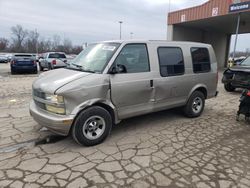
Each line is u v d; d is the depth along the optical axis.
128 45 4.46
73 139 4.33
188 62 5.47
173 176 3.22
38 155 3.74
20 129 4.84
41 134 4.59
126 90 4.34
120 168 3.39
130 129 5.00
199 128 5.16
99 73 4.08
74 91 3.73
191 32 24.17
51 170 3.30
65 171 3.28
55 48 76.12
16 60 16.64
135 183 3.04
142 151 3.96
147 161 3.62
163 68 4.95
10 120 5.42
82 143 4.00
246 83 8.77
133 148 4.07
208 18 18.67
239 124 5.50
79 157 3.70
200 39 25.66
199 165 3.53
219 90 10.38
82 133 3.94
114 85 4.16
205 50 5.94
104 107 4.25
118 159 3.66
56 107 3.74
